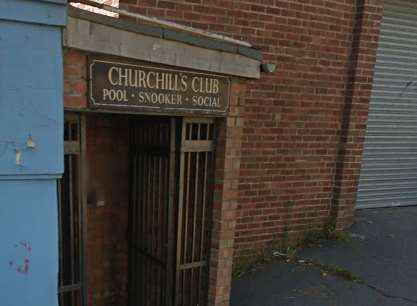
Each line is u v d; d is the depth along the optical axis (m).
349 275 4.21
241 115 3.11
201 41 2.72
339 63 4.96
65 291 2.81
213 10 3.99
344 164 5.13
